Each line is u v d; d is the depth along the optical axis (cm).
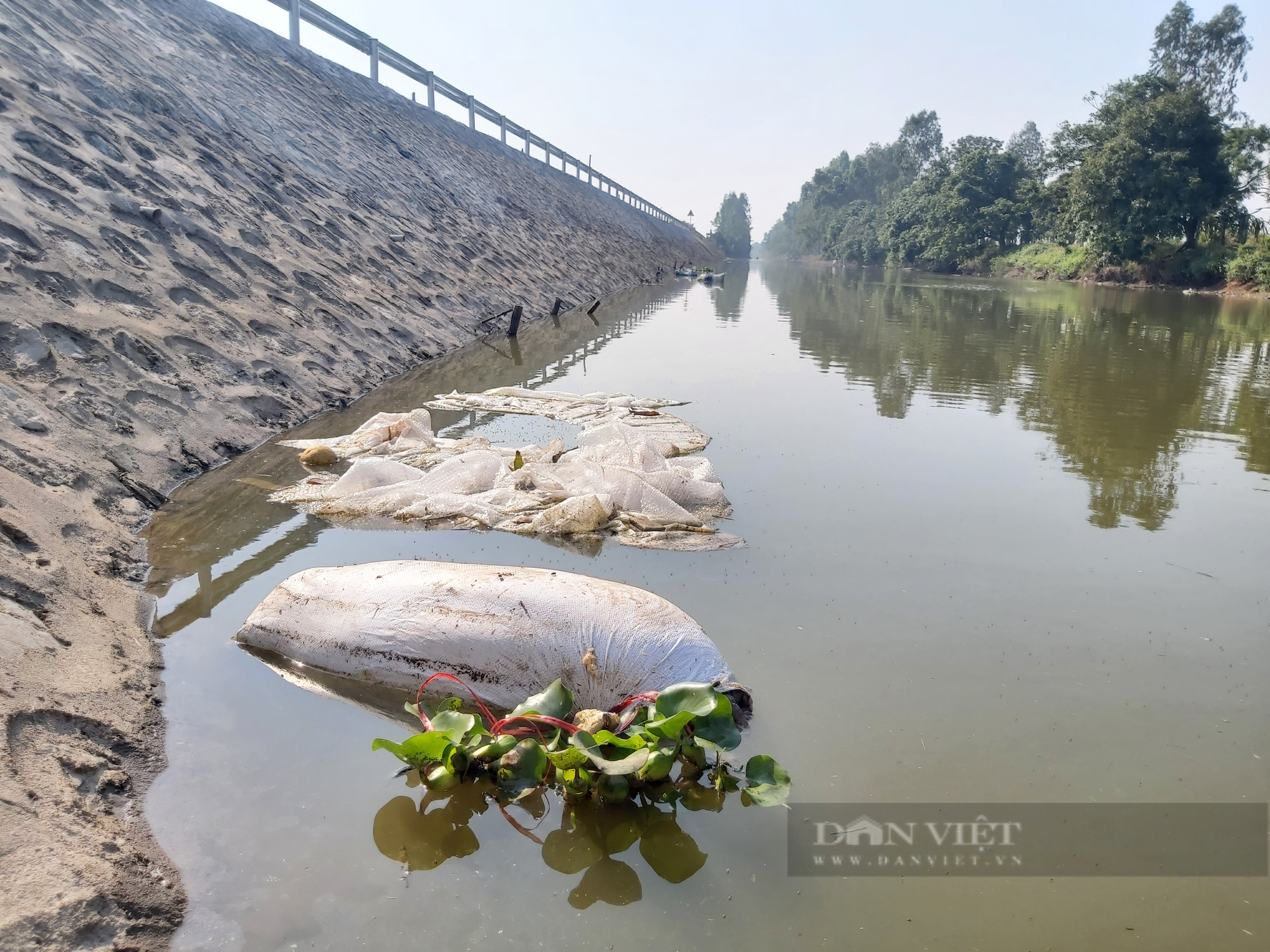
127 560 438
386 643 341
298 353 812
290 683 338
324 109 1537
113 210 736
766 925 227
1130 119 3462
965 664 360
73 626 338
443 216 1630
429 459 651
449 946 217
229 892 232
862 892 238
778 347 1388
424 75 2280
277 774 283
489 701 331
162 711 313
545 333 1464
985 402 927
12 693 271
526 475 577
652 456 605
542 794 279
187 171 900
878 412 870
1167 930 227
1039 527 530
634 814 270
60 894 209
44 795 240
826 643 375
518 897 234
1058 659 365
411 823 262
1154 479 635
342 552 471
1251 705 333
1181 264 3488
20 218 621
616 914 229
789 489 602
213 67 1247
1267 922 230
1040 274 4334
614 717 305
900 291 3142
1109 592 434
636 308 2084
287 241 984
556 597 342
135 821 254
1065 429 796
